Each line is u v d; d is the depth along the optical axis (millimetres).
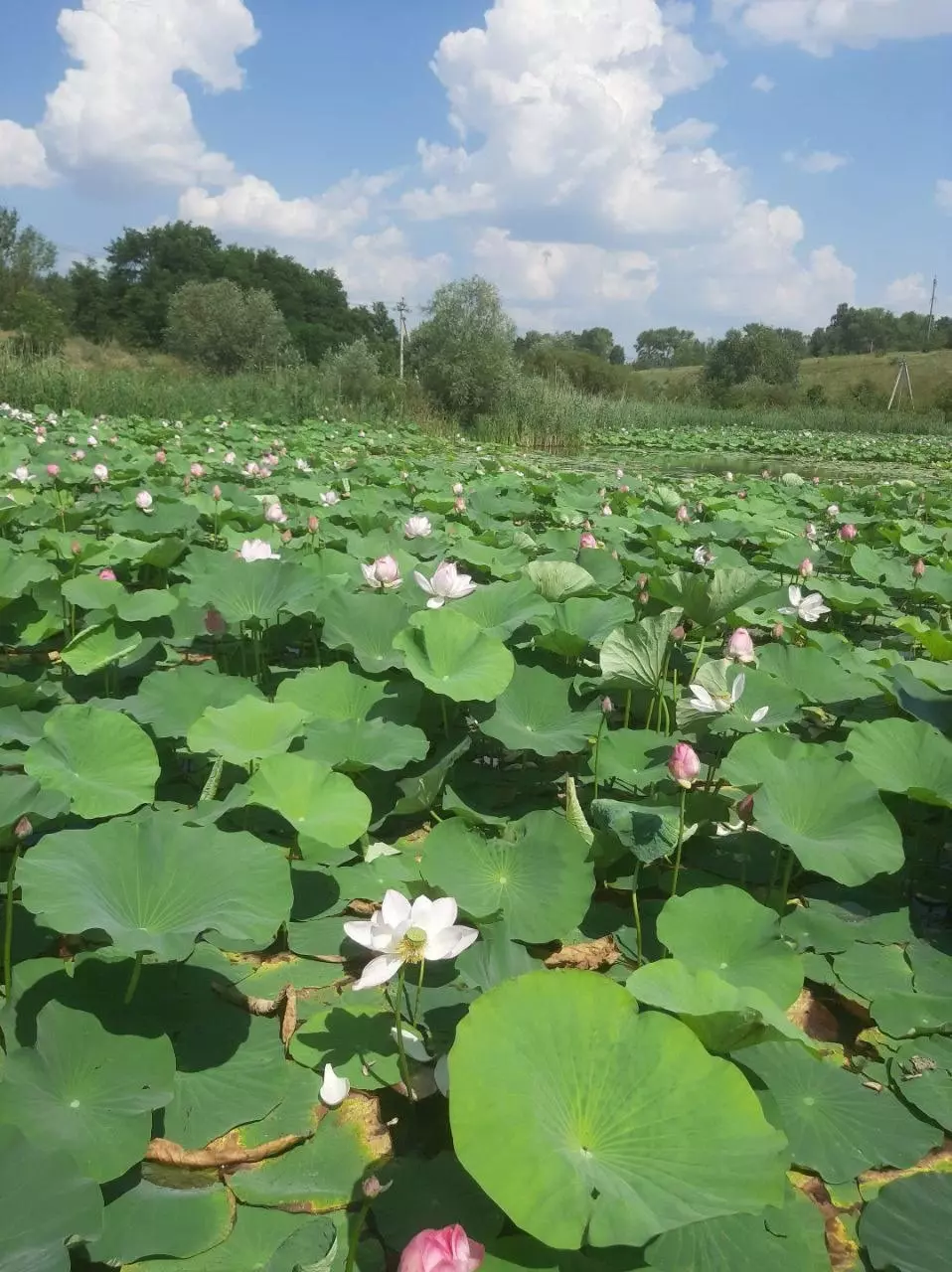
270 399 24234
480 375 27125
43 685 4422
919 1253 1840
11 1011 2219
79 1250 1769
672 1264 1775
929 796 3162
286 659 5266
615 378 51625
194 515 7062
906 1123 2211
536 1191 1635
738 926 2562
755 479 15828
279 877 2410
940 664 4320
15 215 50812
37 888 2164
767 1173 1690
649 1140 1755
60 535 6043
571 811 3051
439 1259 1379
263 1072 2229
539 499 11312
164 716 3680
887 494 13055
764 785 2990
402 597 4824
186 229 71812
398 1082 2221
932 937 2938
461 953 2412
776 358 56375
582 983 1988
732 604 4449
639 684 3910
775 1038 2047
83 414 18859
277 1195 1916
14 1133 1757
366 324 80625
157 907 2299
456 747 3312
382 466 12969
